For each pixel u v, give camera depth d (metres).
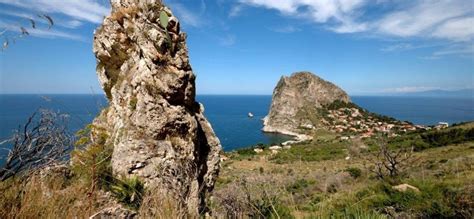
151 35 7.26
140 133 6.70
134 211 4.66
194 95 8.05
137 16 8.02
